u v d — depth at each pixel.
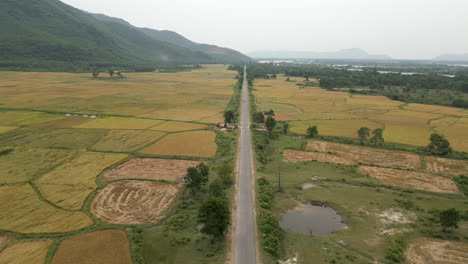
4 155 78.69
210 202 44.22
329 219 52.72
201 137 98.31
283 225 50.88
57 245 42.75
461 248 44.03
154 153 82.44
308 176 70.69
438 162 79.62
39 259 39.97
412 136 103.19
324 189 63.97
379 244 45.09
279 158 82.81
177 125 113.06
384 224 50.69
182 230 47.47
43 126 107.31
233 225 48.62
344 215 53.78
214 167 73.12
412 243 45.34
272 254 41.72
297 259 41.59
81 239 44.31
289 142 97.38
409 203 57.41
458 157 82.69
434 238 46.72
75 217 50.38
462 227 49.53
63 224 48.28
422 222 51.44
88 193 58.88
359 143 95.19
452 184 66.69
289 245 44.81
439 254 42.75
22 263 39.16
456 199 59.66
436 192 62.75
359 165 77.88
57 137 95.06
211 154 82.69
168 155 81.06
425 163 79.12
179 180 66.06
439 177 70.38
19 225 47.78
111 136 97.44
